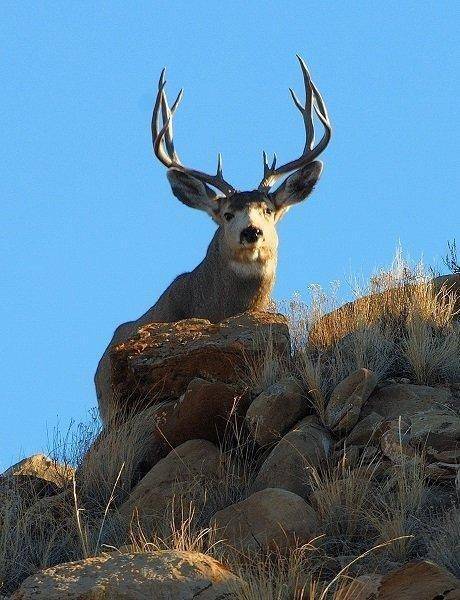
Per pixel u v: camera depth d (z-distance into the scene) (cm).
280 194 3055
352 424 2261
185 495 2141
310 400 2369
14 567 2003
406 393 2352
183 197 3089
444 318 2784
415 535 1892
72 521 2120
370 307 2880
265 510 1906
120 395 2594
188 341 2583
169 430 2362
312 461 2164
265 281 2939
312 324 2850
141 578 1586
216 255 2955
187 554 1647
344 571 1783
